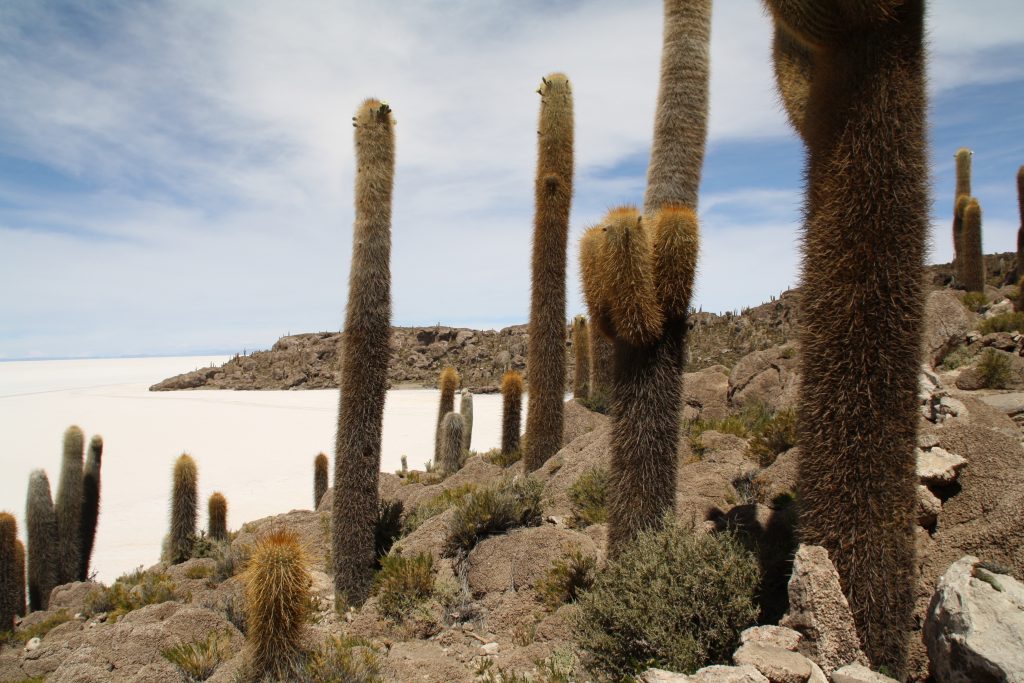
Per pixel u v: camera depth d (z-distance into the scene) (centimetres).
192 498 1457
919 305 413
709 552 469
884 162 407
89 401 10212
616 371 592
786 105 510
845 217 417
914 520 414
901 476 410
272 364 14100
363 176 930
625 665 437
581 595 530
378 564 896
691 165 661
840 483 415
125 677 657
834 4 414
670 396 573
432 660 572
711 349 6400
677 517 571
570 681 454
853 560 407
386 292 926
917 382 417
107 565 2023
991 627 342
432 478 1450
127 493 3266
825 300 426
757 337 6128
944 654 359
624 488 572
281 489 3300
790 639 390
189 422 7069
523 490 846
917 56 416
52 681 644
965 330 1420
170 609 879
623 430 577
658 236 558
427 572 715
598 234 599
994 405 929
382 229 928
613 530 580
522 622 613
